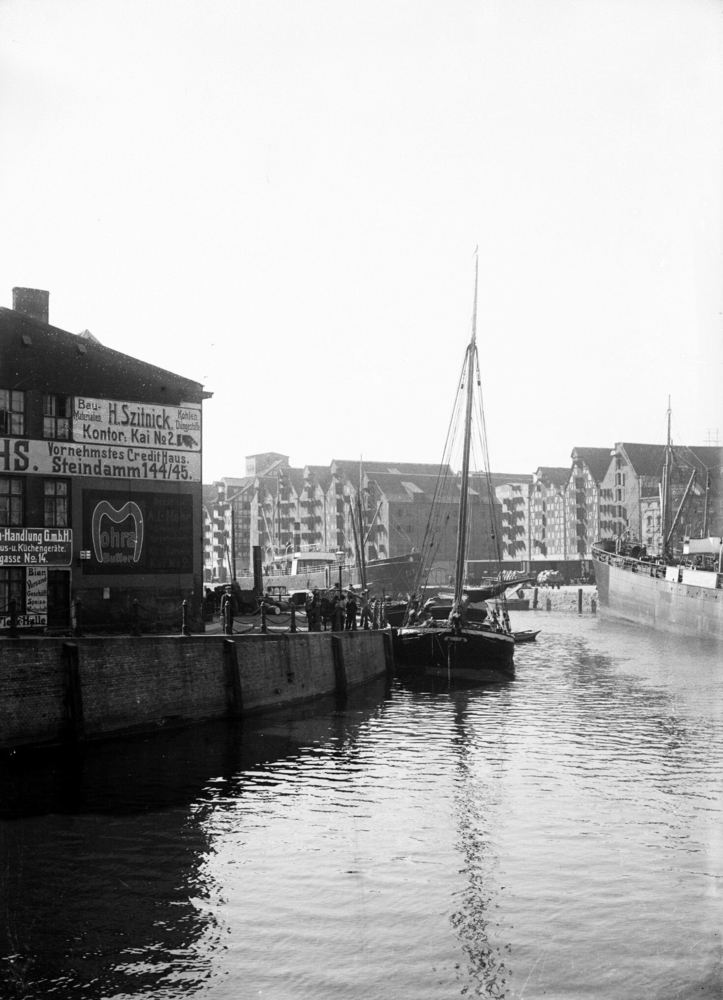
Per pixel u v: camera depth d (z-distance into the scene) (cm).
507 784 2591
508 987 1450
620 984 1459
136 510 3875
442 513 15150
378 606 5634
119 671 2934
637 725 3528
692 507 10588
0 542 3534
